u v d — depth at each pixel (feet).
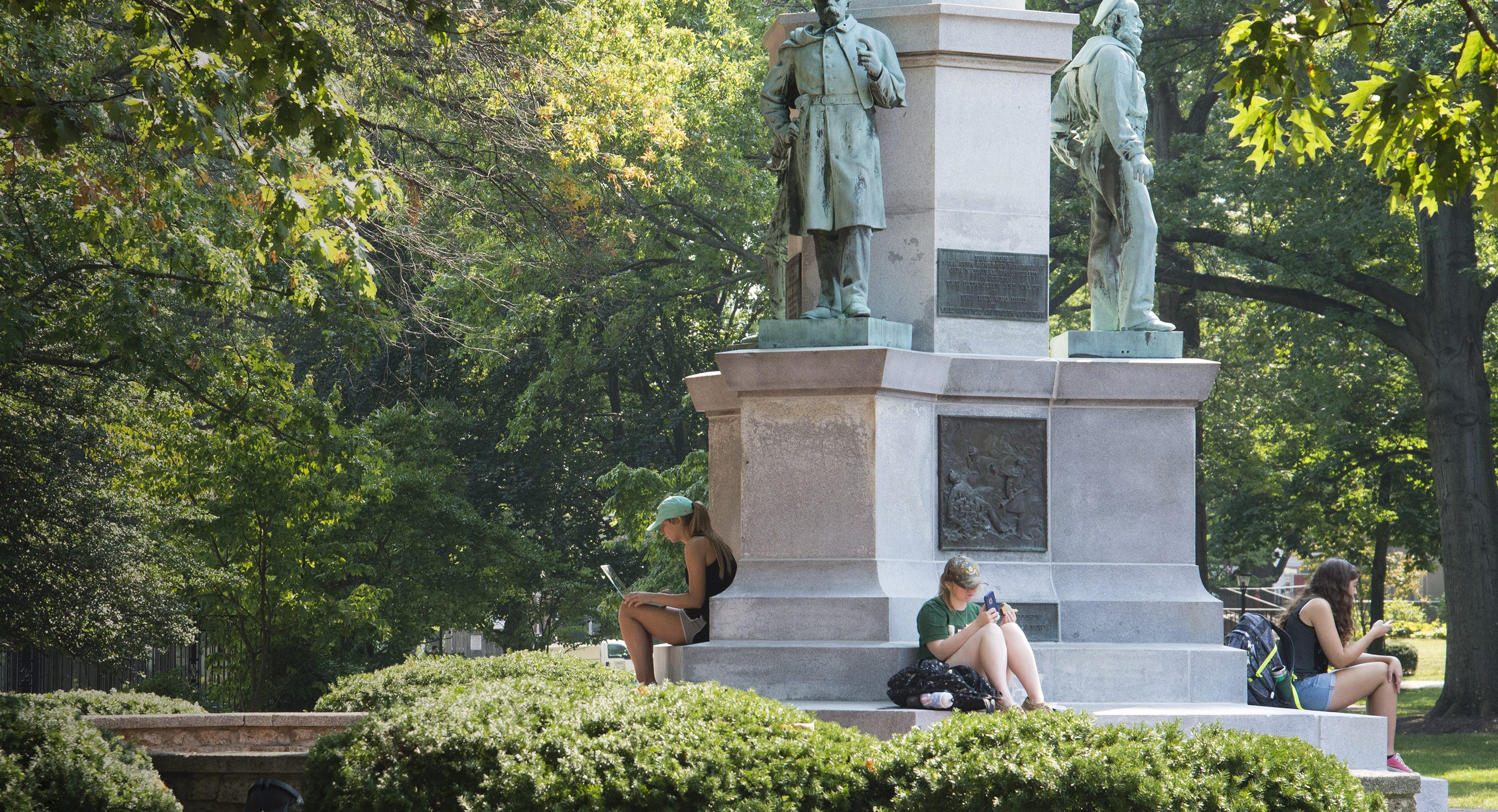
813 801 19.53
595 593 100.73
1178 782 18.97
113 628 60.23
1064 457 30.40
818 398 28.96
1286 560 165.58
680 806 19.26
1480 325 81.30
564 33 61.41
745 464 29.25
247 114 38.04
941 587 26.08
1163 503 30.45
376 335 51.44
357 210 40.42
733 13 93.25
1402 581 193.98
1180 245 88.33
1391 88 20.03
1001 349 30.58
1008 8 31.78
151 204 45.09
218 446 64.54
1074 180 84.12
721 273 101.30
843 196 29.32
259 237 46.73
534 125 60.64
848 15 29.99
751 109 87.76
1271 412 102.99
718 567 29.94
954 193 30.60
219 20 25.91
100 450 60.80
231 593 69.87
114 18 44.88
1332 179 77.56
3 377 52.13
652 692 21.76
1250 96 21.03
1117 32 32.04
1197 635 29.76
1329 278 79.61
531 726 20.52
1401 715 93.15
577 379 110.11
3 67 28.58
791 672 27.30
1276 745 19.86
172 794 22.29
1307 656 28.32
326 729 35.32
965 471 29.94
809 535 28.84
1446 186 21.54
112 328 46.21
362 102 58.95
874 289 30.58
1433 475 96.53
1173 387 30.32
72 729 21.24
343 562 74.59
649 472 73.56
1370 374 93.45
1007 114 31.07
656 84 65.31
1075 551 30.22
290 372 56.54
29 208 46.62
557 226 70.64
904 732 24.62
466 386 112.88
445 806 19.76
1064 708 26.30
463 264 72.59
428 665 37.68
